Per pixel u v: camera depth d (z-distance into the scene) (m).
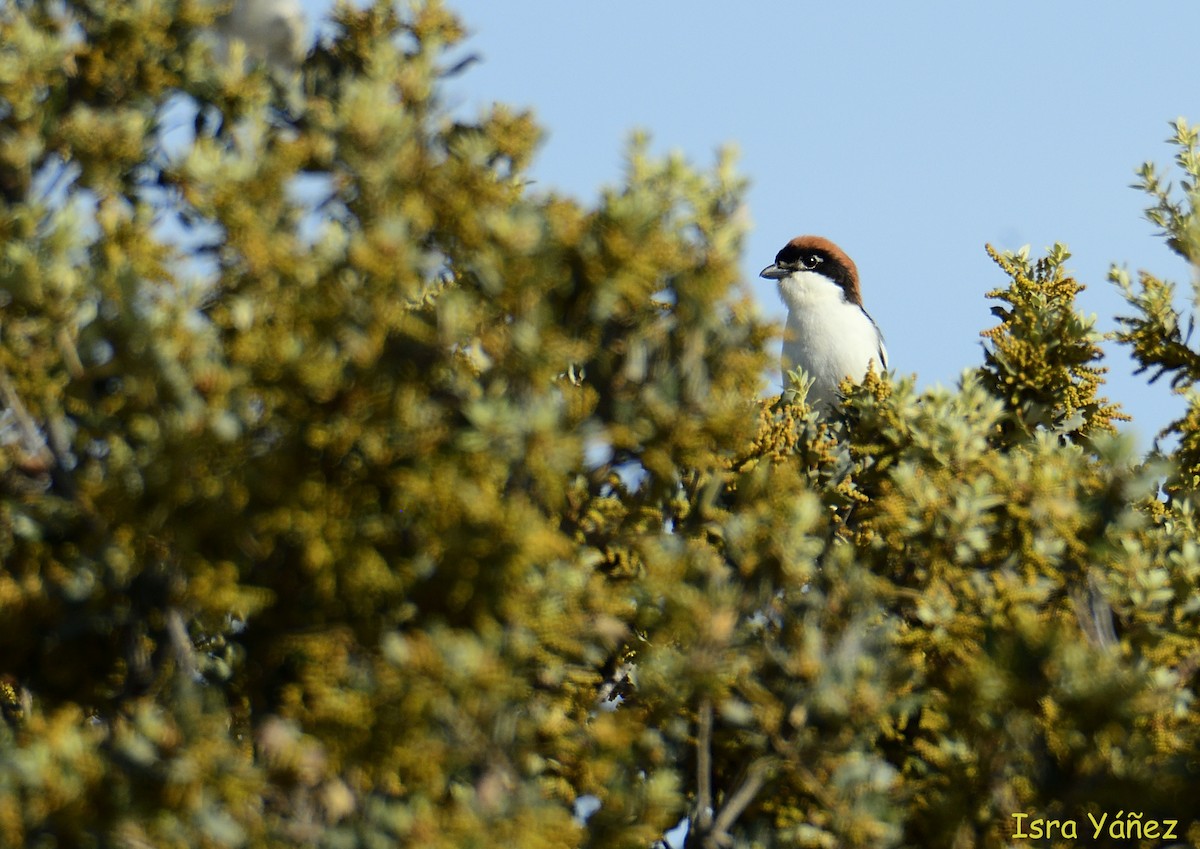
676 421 10.56
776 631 11.68
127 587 10.33
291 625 10.17
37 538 10.30
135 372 9.70
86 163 10.98
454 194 10.34
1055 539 12.77
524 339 9.77
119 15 11.34
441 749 9.37
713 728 11.95
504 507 9.50
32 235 10.25
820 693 10.86
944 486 13.54
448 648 9.09
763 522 11.16
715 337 10.89
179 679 9.62
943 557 12.84
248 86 11.48
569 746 10.84
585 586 10.59
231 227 10.11
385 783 9.90
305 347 9.62
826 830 11.26
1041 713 10.86
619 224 10.14
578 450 10.06
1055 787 10.99
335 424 9.66
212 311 10.56
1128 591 12.65
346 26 12.20
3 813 8.73
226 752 9.15
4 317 10.06
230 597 9.65
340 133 10.20
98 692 10.74
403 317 9.95
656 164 10.77
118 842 9.07
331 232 9.92
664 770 10.83
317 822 9.73
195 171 10.13
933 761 11.85
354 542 9.64
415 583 9.89
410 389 9.76
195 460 9.49
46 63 10.94
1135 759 10.75
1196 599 13.04
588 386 10.77
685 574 10.90
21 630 10.37
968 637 12.10
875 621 12.14
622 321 10.79
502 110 11.41
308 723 9.74
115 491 9.69
